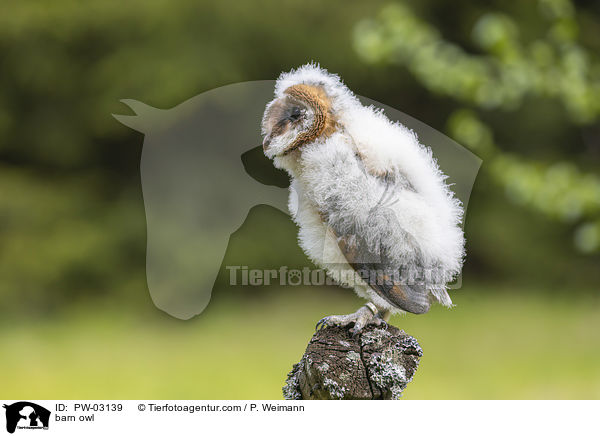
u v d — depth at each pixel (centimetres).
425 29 1100
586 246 1073
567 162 1909
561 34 1086
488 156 1145
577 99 1038
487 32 1055
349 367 411
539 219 1925
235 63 1695
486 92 1065
